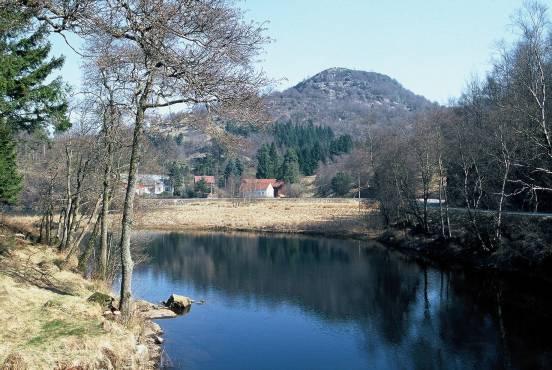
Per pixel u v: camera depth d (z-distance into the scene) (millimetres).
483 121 42125
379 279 33219
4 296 13336
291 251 47781
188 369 16359
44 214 28688
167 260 42219
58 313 13258
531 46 27828
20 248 21781
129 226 15367
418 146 46125
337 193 105812
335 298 28062
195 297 28297
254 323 22797
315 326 22406
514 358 17594
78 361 10789
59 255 24453
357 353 18766
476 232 35750
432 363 17562
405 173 49094
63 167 26375
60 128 19703
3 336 10914
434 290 29266
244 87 14695
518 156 35062
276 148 139000
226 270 37469
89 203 29312
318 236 59906
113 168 23562
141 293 29109
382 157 56781
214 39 13844
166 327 21703
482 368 16891
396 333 21234
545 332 20203
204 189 105875
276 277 34531
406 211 51031
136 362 12922
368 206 64062
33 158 27609
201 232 64938
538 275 28203
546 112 29703
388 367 17266
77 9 12547
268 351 18859
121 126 20641
